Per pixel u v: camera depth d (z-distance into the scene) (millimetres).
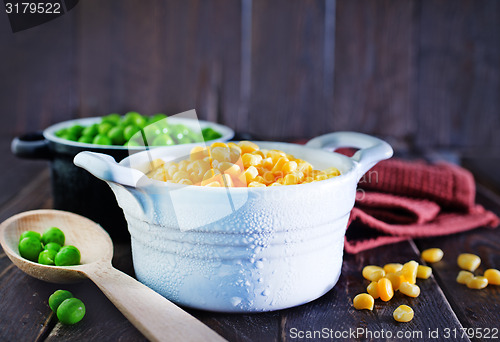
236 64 605
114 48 599
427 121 617
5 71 596
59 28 593
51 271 313
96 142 373
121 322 294
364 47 604
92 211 370
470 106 613
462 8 597
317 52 604
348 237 383
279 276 288
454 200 418
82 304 294
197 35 599
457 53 605
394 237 384
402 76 608
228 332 284
